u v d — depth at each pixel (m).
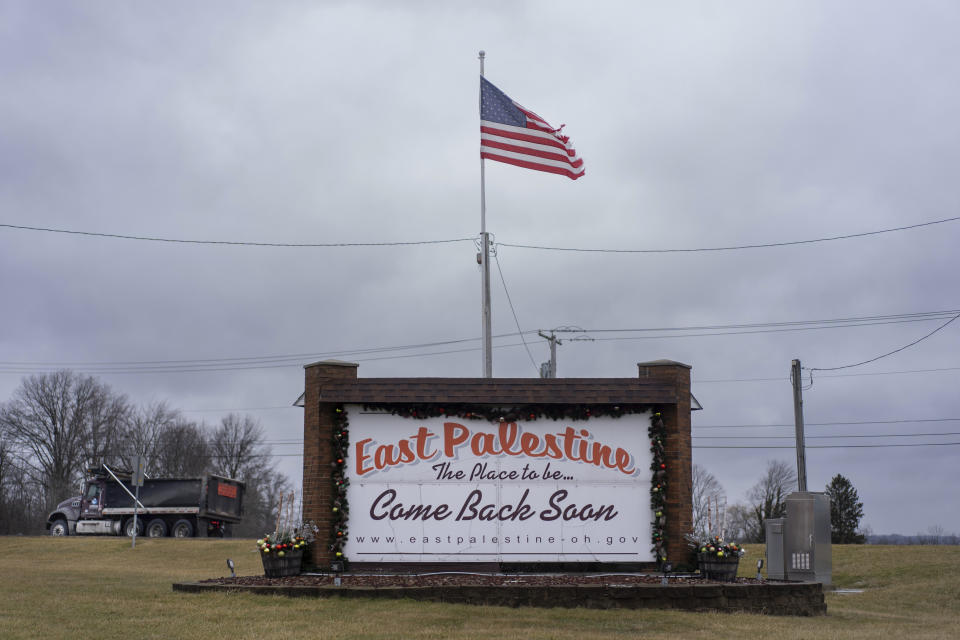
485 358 26.83
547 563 17.66
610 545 17.75
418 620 13.80
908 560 26.66
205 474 43.03
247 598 15.29
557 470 17.92
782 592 16.11
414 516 17.73
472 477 17.86
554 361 45.69
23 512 64.50
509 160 23.20
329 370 18.06
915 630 14.97
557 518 17.78
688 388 18.47
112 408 75.00
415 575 17.20
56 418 71.38
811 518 22.88
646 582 16.33
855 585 24.38
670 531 17.80
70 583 19.17
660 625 14.12
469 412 17.95
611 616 14.63
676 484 17.89
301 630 12.99
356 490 17.78
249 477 82.06
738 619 14.84
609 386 18.06
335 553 17.52
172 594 16.12
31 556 32.34
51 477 69.62
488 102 23.50
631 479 17.94
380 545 17.66
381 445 17.91
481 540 17.72
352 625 13.36
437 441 17.94
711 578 17.06
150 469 76.12
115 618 13.91
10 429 69.00
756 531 70.31
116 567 27.55
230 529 46.16
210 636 12.60
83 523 43.31
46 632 12.84
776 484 75.44
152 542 35.94
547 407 18.00
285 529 17.66
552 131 23.47
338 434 17.86
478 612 14.54
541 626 13.80
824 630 14.24
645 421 18.11
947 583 22.50
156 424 78.75
